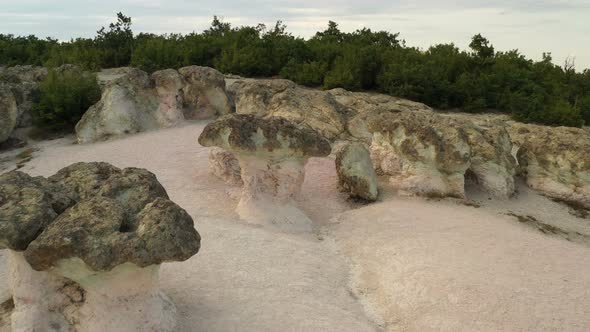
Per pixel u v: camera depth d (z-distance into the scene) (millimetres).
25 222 6746
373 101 20641
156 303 7434
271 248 10719
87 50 33500
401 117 15266
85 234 6461
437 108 26266
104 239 6445
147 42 33281
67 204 7461
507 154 16188
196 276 9273
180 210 6840
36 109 20578
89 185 7887
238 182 14453
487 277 9414
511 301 8680
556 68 31984
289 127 12289
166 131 19828
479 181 15422
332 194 14633
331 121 17781
